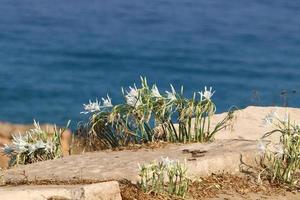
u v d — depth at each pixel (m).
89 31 99.50
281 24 112.31
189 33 99.81
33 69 69.69
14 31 97.94
